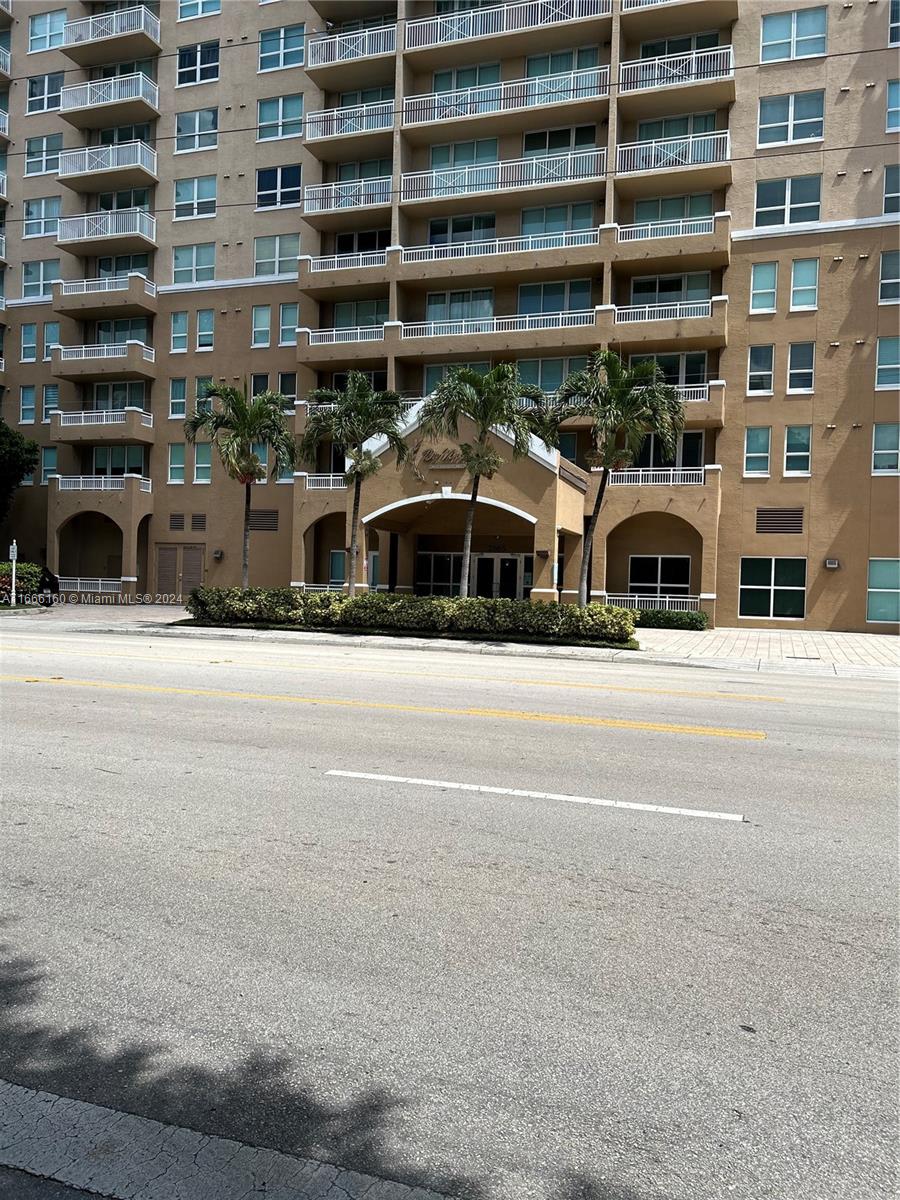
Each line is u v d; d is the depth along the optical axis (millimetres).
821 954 3865
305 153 35375
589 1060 3033
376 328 32531
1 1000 3395
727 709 10719
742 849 5207
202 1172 2492
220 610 24094
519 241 31578
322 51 33656
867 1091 2881
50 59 40062
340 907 4270
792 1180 2475
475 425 23875
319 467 34781
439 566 31719
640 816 5824
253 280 35969
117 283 36812
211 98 36969
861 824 5766
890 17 28391
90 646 17578
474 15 31844
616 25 29359
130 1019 3271
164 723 8750
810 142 28922
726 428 29562
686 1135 2652
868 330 28281
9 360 40344
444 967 3684
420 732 8516
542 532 23297
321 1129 2672
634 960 3773
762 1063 3031
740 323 29484
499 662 16562
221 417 24969
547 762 7332
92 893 4414
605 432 20797
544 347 30109
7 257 40625
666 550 30391
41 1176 2473
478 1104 2791
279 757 7316
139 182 37844
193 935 3959
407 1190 2428
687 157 30047
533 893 4477
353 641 20594
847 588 28297
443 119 31719
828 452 28578
